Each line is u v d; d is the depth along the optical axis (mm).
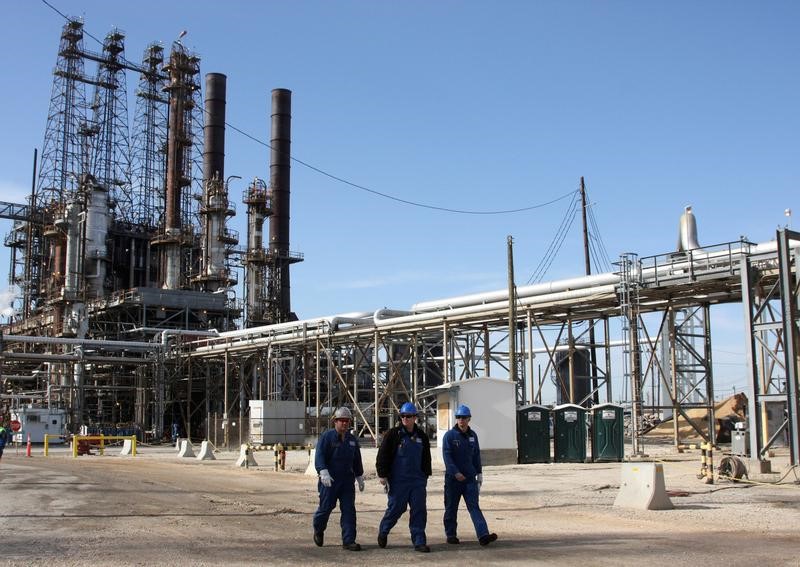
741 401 58000
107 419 80438
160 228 97188
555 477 26625
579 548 12211
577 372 53438
